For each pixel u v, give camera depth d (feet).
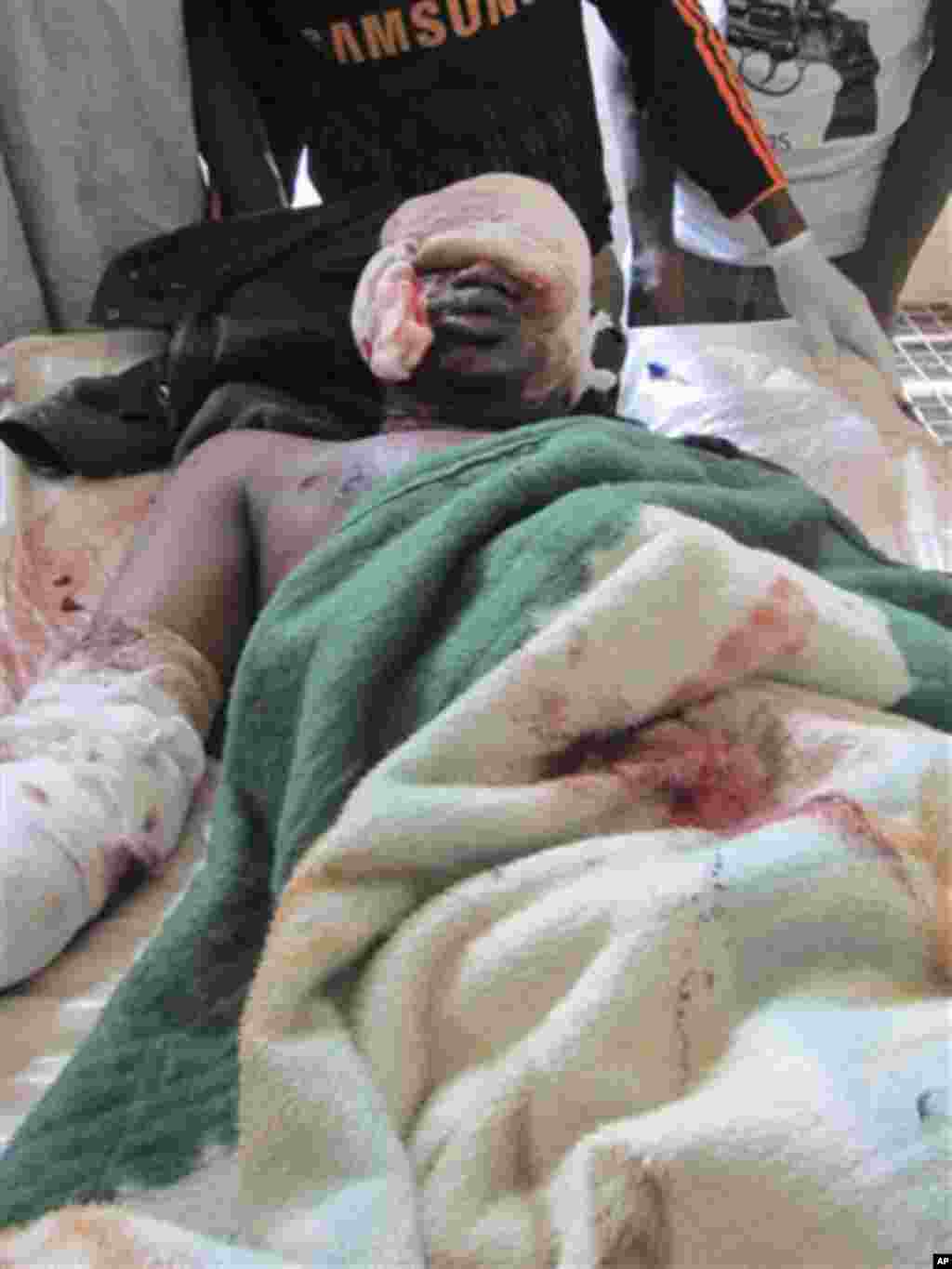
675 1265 1.48
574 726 2.03
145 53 4.44
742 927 1.72
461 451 2.68
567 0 4.43
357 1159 1.69
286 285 4.18
